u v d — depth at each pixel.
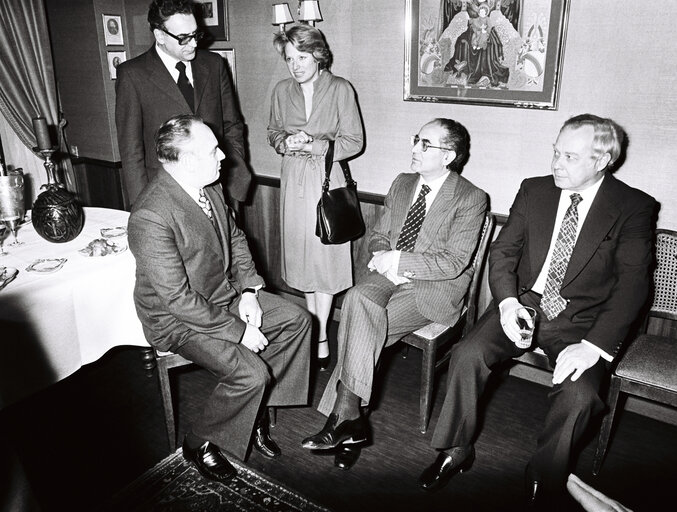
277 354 2.49
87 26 4.17
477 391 2.32
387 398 2.99
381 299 2.59
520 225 2.55
